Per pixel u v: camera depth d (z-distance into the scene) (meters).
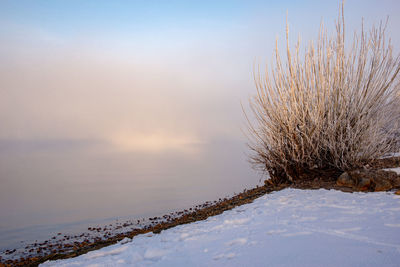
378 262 3.56
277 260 3.97
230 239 5.27
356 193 8.28
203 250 4.88
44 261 6.42
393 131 10.05
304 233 5.05
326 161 10.65
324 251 4.09
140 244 5.96
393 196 7.40
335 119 9.91
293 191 9.37
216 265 4.12
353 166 9.96
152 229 8.71
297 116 10.41
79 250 7.20
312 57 10.27
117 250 5.68
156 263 4.55
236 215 7.23
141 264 4.62
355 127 10.07
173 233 6.47
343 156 10.12
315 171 10.56
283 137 10.87
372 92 9.95
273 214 6.70
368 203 6.91
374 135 9.62
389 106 9.83
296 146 10.39
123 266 4.65
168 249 5.21
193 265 4.25
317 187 9.50
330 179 10.08
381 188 8.30
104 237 10.91
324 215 6.15
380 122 9.79
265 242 4.81
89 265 4.88
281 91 10.73
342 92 9.98
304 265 3.70
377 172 8.91
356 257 3.77
